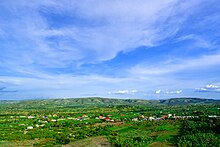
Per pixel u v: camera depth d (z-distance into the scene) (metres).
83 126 177.25
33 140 125.25
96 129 157.88
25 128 170.00
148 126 167.75
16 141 122.56
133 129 158.88
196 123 151.00
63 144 116.50
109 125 180.25
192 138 110.31
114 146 109.94
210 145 97.44
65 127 172.50
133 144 110.06
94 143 117.19
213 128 129.25
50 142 118.62
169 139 118.50
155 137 124.38
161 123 176.50
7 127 173.38
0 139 126.38
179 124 165.38
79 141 122.75
